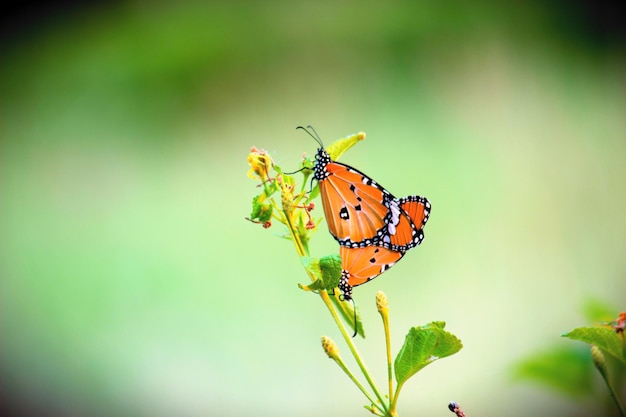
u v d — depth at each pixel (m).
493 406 1.78
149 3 3.16
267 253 2.46
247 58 3.07
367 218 0.78
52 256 2.65
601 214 2.54
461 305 2.26
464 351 2.04
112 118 3.06
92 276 2.60
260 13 3.12
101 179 2.94
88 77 3.15
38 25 3.19
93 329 2.44
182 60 3.11
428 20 3.07
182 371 2.23
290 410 2.04
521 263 2.40
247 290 2.41
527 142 2.78
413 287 2.28
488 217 2.54
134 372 2.27
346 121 2.91
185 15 3.17
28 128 3.06
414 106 2.92
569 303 2.25
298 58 3.07
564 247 2.45
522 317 2.21
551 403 1.40
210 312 2.38
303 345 2.20
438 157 2.76
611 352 0.75
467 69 2.99
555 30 3.01
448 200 2.61
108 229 2.74
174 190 2.86
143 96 3.07
